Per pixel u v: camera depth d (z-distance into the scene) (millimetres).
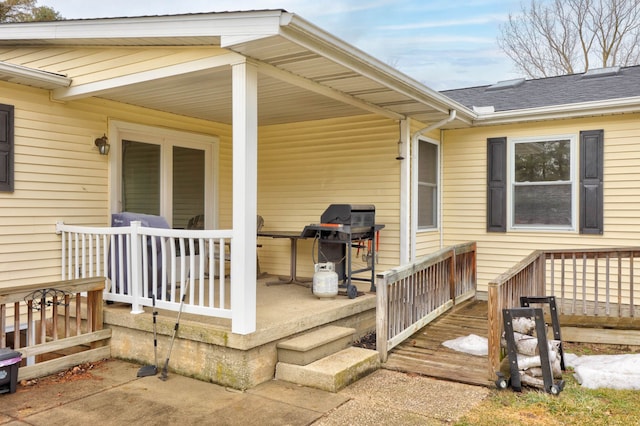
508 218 6930
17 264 4852
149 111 6148
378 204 6539
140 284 4586
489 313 3875
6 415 3318
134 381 4012
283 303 5074
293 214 7250
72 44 4809
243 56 3814
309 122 7098
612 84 7285
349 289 5414
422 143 6953
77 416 3301
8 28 5004
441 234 7395
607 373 3809
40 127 5039
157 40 4090
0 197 4719
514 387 3705
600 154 6273
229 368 3883
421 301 5227
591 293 6406
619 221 6180
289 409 3412
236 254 3832
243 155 3822
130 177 5984
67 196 5297
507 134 6914
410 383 3920
